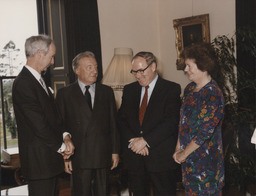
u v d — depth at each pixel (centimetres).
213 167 218
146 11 548
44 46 237
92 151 264
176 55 542
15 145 469
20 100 228
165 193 259
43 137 229
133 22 528
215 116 207
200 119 210
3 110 454
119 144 283
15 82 234
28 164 236
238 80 381
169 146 258
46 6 455
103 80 394
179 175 369
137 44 535
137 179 266
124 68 388
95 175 278
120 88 383
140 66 256
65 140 252
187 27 510
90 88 277
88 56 271
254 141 236
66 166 273
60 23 442
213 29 488
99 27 469
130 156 268
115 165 280
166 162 256
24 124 235
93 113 267
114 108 283
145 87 268
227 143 303
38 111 228
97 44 448
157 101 259
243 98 388
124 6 515
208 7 492
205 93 212
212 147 217
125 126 272
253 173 354
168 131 254
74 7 425
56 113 251
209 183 218
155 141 251
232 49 388
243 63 422
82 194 266
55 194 253
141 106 268
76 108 266
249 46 404
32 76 235
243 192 379
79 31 430
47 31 462
